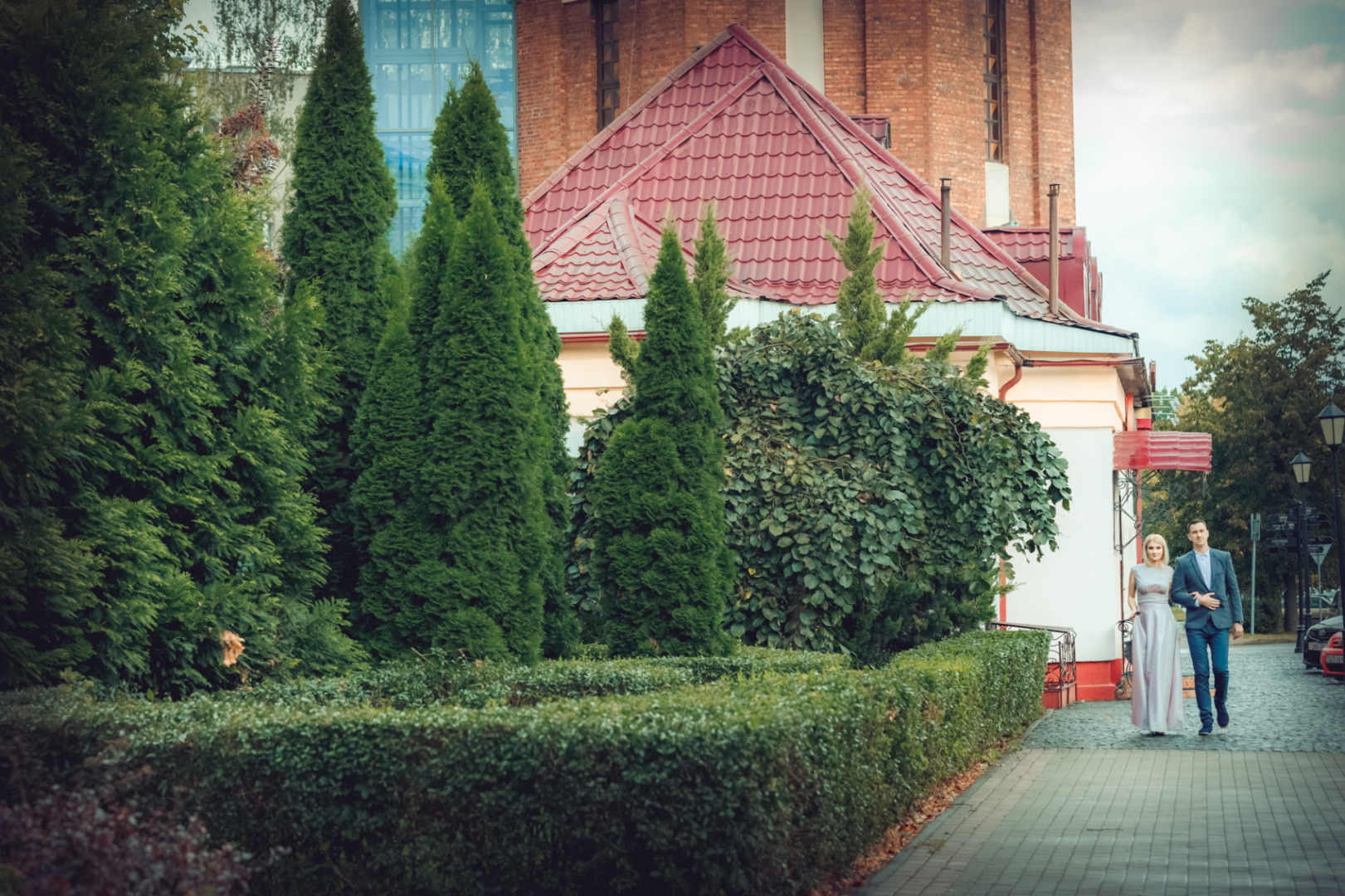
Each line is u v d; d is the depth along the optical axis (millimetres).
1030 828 8047
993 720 11477
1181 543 52906
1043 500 14109
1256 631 50906
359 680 8367
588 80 30297
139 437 8281
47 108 8070
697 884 5613
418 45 31484
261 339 9289
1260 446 50031
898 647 13969
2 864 4066
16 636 7250
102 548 7824
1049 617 19266
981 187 30156
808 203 20875
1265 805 8648
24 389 7293
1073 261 23109
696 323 11305
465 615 9352
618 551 10984
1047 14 31609
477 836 5840
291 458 9461
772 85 22719
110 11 8570
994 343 17750
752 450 13484
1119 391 21703
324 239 10727
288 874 5895
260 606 8930
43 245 8062
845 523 12906
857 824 7023
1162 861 7027
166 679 8250
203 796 5859
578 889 5691
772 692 7148
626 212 20016
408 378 9828
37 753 6000
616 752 5711
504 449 9648
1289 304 51062
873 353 15445
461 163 11398
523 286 11805
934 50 29438
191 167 9164
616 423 13492
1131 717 14016
